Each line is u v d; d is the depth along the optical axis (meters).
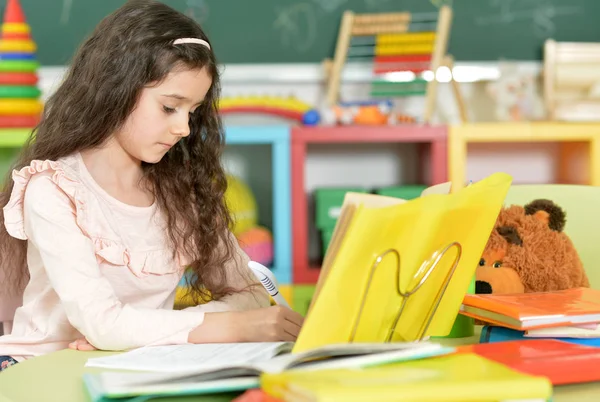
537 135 2.30
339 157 2.62
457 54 2.57
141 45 1.04
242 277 1.27
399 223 0.70
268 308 0.94
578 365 0.70
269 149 2.59
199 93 1.08
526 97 2.52
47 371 0.80
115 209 1.16
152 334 0.93
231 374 0.66
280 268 2.27
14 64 2.19
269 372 0.63
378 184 2.63
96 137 1.11
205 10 2.53
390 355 0.66
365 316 0.73
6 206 1.06
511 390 0.56
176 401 0.67
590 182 2.33
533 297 0.92
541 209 1.13
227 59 2.54
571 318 0.82
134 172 1.20
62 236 1.00
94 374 0.73
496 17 2.56
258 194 2.59
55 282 0.98
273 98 2.47
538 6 2.57
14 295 1.22
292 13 2.54
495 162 2.67
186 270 1.27
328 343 0.71
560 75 2.45
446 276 0.80
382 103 2.37
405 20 2.44
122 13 1.09
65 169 1.06
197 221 1.24
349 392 0.52
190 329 0.93
